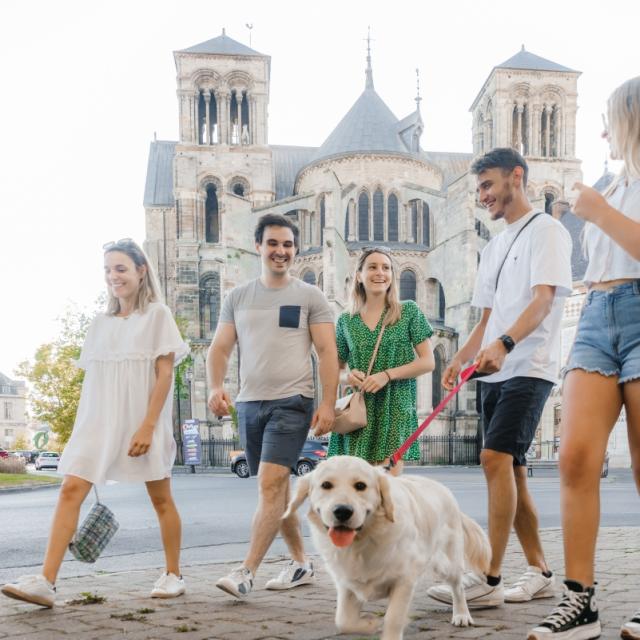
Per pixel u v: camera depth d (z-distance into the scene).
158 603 4.94
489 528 4.77
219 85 54.56
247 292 5.79
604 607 4.52
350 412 5.14
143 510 13.53
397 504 3.49
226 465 42.34
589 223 4.05
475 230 44.16
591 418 3.73
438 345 42.94
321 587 5.58
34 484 23.23
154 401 5.23
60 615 4.55
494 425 4.83
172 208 60.16
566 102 55.44
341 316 5.75
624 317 3.72
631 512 12.30
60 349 47.69
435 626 4.20
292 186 62.16
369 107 53.00
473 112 61.78
